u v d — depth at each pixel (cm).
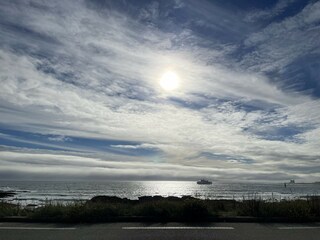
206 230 832
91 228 855
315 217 994
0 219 961
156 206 1048
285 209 1041
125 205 1136
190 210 990
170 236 760
